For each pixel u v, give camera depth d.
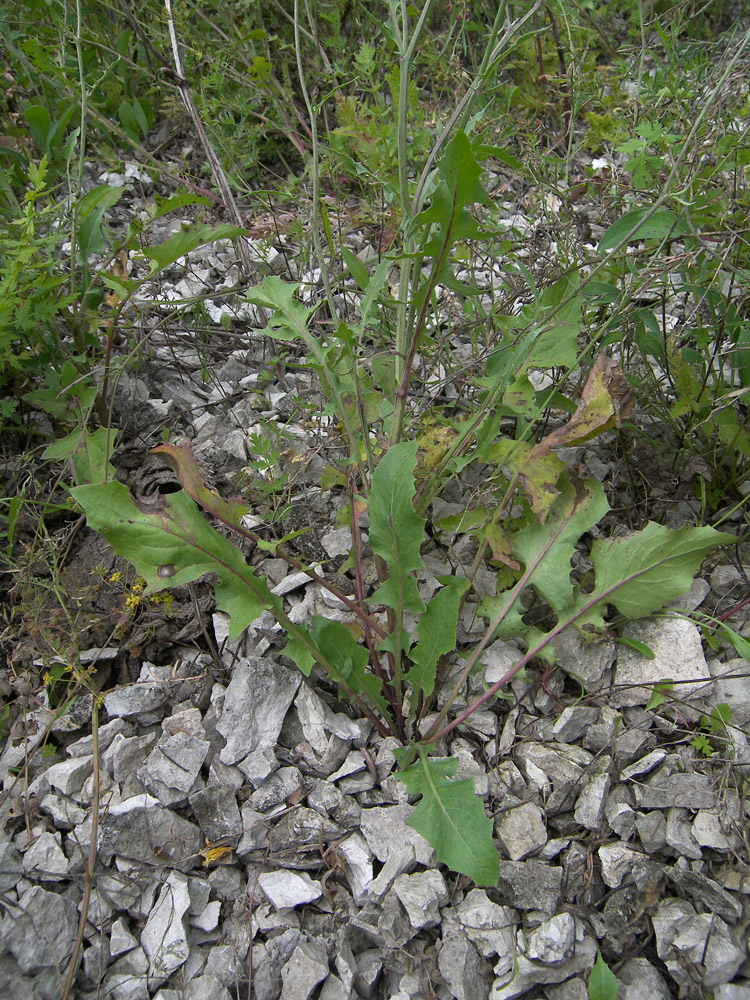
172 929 0.41
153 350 0.66
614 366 0.44
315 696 0.48
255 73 0.68
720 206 0.51
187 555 0.42
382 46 0.79
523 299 0.63
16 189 0.72
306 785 0.46
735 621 0.52
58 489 0.55
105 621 0.50
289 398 0.63
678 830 0.45
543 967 0.41
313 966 0.40
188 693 0.49
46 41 0.71
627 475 0.59
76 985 0.40
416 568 0.43
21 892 0.41
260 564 0.54
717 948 0.42
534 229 0.72
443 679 0.49
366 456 0.47
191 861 0.44
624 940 0.43
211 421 0.61
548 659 0.47
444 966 0.41
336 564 0.54
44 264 0.48
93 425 0.59
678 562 0.46
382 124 0.62
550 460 0.45
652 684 0.46
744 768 0.46
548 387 0.61
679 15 0.71
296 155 0.84
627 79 0.86
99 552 0.53
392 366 0.55
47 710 0.48
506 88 0.72
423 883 0.43
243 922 0.42
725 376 0.62
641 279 0.53
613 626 0.51
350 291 0.68
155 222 0.76
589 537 0.56
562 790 0.46
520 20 0.44
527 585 0.50
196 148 0.82
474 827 0.39
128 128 0.81
